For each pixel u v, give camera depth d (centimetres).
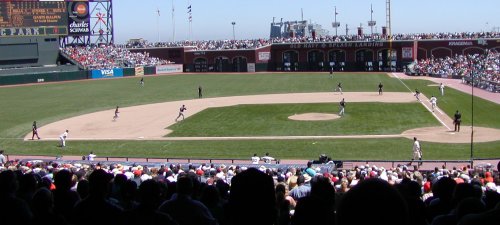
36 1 12519
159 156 4391
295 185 2009
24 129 5900
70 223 959
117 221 893
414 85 9819
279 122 5950
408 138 4878
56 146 4962
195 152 4538
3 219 919
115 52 14662
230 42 16438
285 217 1088
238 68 14850
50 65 12900
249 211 665
